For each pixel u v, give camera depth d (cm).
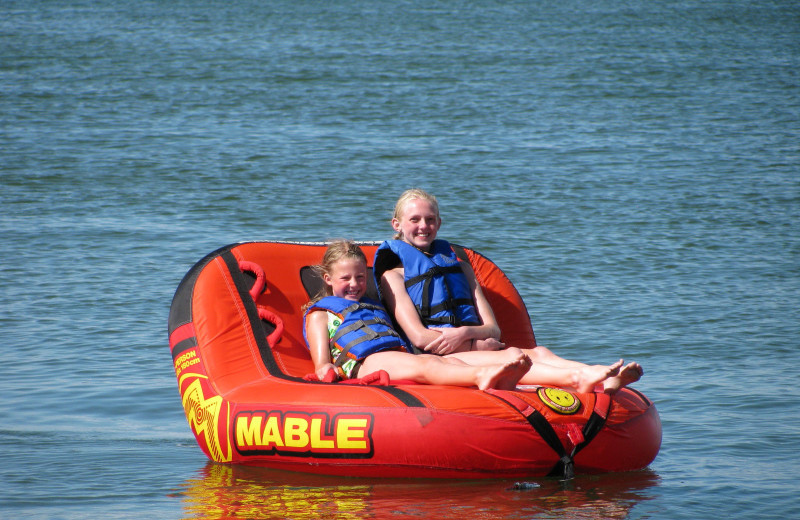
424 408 1852
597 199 5519
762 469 2023
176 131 7700
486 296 2461
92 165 6288
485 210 5194
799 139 7725
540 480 1903
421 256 2250
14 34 15325
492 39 15650
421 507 1734
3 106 8744
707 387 2675
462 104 9381
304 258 2422
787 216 5153
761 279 3956
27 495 1866
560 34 16512
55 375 2766
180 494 1861
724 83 11119
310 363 2219
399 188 5728
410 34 16375
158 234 4562
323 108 9075
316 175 6091
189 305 2245
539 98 9850
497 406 1861
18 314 3341
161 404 2555
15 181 5781
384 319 2181
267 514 1719
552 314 3438
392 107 9188
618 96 10094
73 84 10212
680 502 1798
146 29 16550
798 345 3091
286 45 14538
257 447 1966
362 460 1870
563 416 1878
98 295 3581
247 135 7569
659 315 3431
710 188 5881
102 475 1997
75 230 4619
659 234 4738
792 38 16000
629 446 1931
